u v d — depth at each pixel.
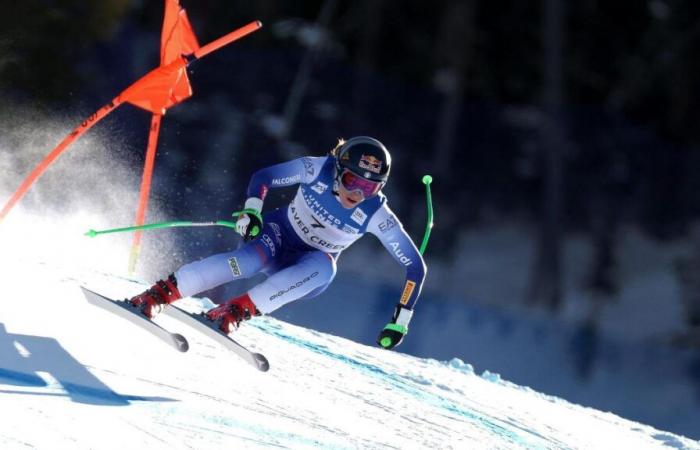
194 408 11.39
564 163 78.88
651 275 72.62
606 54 85.38
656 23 81.62
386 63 84.44
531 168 78.44
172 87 19.06
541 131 79.81
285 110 75.31
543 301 68.75
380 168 14.09
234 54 80.06
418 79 83.75
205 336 14.86
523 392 21.14
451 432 14.59
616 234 75.75
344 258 64.31
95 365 11.69
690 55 80.88
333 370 16.19
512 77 83.44
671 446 19.55
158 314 14.05
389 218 14.68
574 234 75.75
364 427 13.14
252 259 14.03
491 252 71.81
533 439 16.09
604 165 80.44
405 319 14.66
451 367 21.27
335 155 14.48
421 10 83.88
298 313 43.50
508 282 69.25
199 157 66.19
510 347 52.06
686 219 77.69
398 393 16.16
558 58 75.50
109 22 60.53
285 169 14.44
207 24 81.81
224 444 10.59
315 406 13.32
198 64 78.12
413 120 80.62
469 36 78.06
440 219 73.38
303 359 16.22
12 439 8.93
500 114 82.06
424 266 14.84
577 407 21.30
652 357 58.41
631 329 67.19
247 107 75.12
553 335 58.56
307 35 79.81
